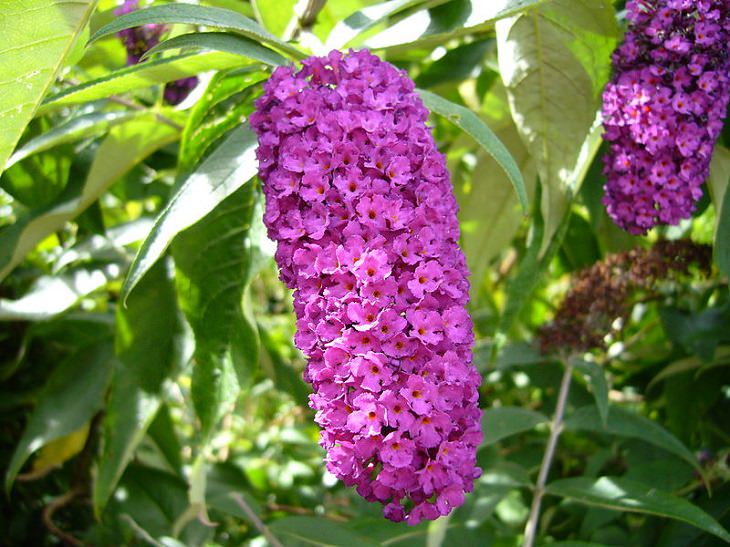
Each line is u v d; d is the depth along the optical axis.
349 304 0.16
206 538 0.32
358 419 0.16
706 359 0.31
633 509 0.24
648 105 0.23
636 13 0.23
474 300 0.42
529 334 0.48
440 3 0.23
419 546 0.26
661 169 0.23
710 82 0.22
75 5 0.19
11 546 0.33
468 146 0.34
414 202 0.18
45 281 0.30
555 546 0.25
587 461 0.36
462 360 0.17
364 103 0.18
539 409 0.40
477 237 0.35
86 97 0.22
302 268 0.17
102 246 0.32
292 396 0.33
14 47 0.19
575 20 0.24
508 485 0.28
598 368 0.29
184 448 0.45
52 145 0.28
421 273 0.17
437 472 0.16
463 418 0.17
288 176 0.18
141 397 0.28
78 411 0.30
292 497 0.42
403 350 0.16
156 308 0.29
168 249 0.29
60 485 0.35
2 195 0.36
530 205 0.32
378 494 0.17
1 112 0.20
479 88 0.34
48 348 0.35
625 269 0.31
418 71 0.35
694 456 0.30
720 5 0.22
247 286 0.25
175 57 0.21
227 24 0.19
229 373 0.26
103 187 0.29
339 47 0.22
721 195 0.26
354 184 0.18
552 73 0.26
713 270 0.34
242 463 0.43
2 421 0.34
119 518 0.33
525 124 0.26
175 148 0.33
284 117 0.18
